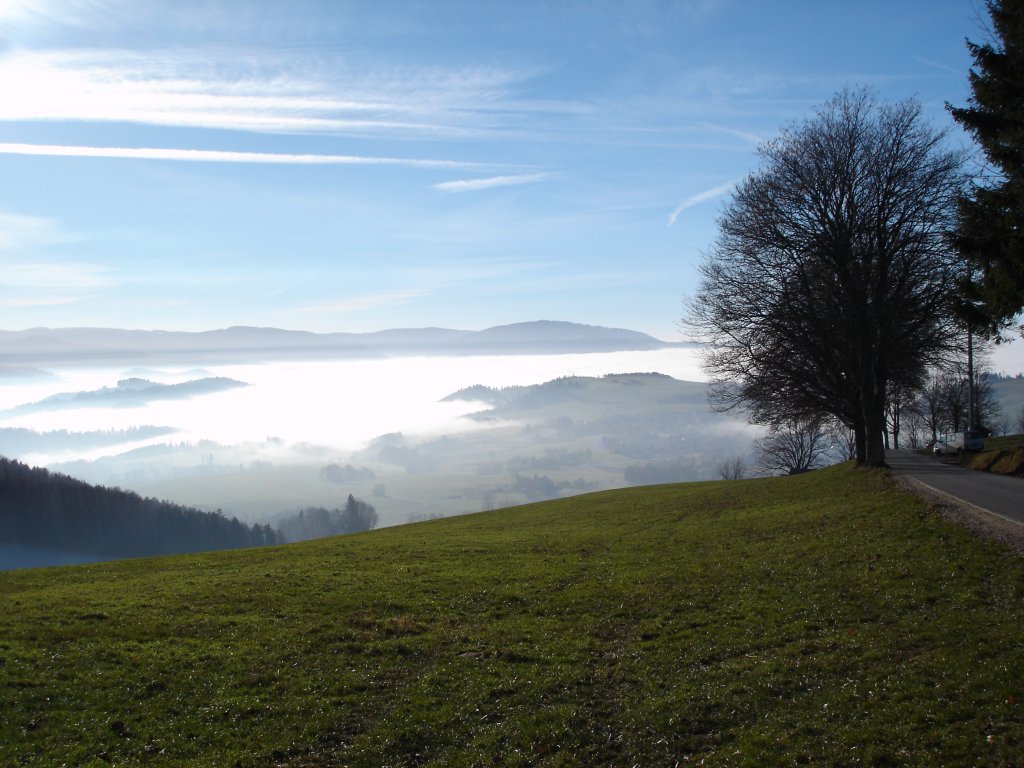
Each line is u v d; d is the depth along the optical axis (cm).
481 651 1647
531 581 2289
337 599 2095
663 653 1559
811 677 1333
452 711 1345
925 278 3966
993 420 10375
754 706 1253
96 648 1638
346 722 1327
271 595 2145
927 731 1066
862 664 1347
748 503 3925
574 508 4816
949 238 2197
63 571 2725
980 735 1029
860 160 4181
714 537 2911
